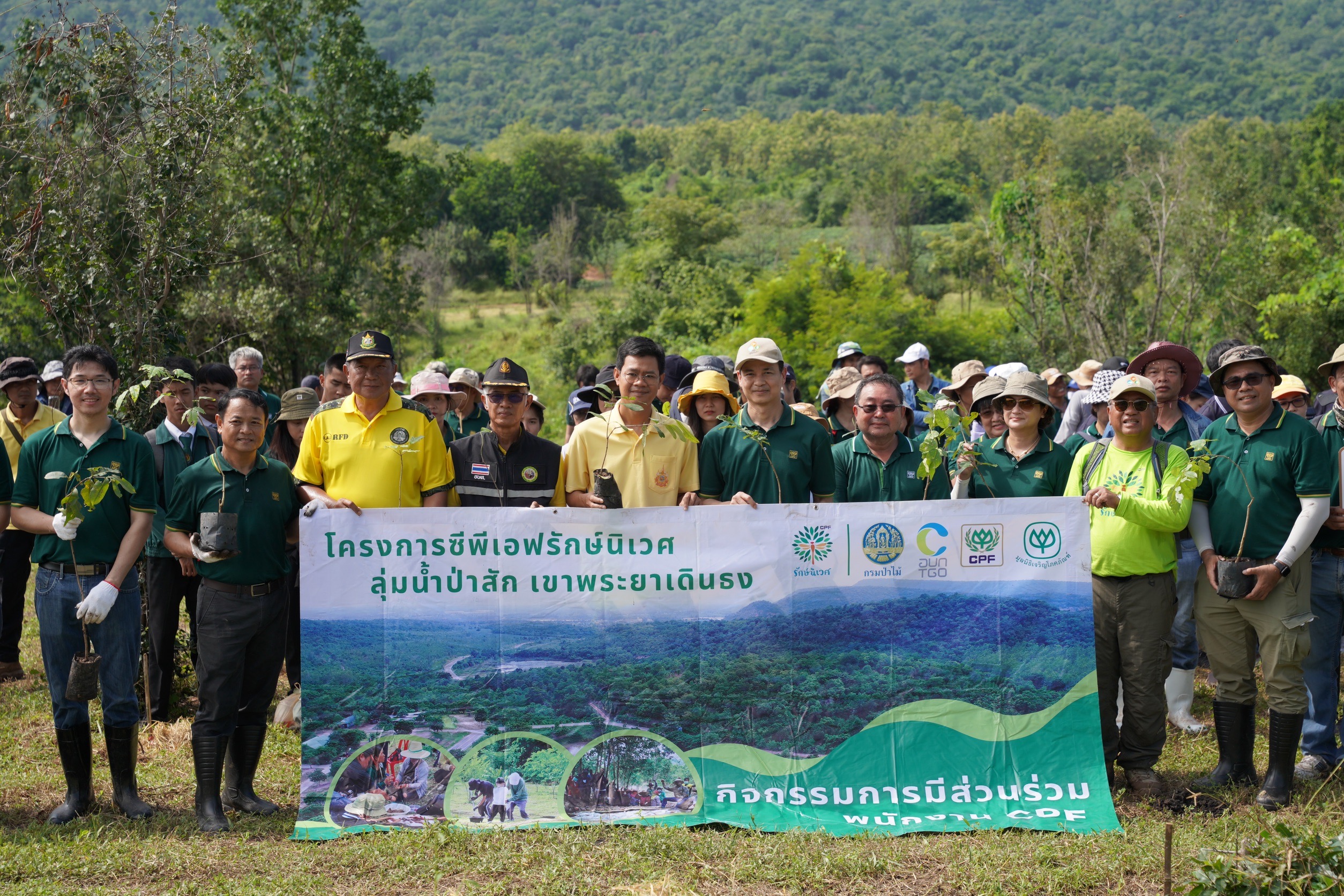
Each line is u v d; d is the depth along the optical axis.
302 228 22.69
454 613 5.89
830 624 5.93
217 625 5.62
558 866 5.05
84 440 5.73
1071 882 4.91
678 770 5.82
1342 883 3.98
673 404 8.23
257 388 9.02
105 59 8.25
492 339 53.22
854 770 5.84
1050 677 5.91
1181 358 6.96
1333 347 22.92
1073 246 26.08
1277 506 5.91
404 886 4.95
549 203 92.25
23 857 5.13
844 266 36.22
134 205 8.20
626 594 5.92
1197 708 7.72
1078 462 6.22
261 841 5.43
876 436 6.43
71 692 5.37
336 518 5.87
